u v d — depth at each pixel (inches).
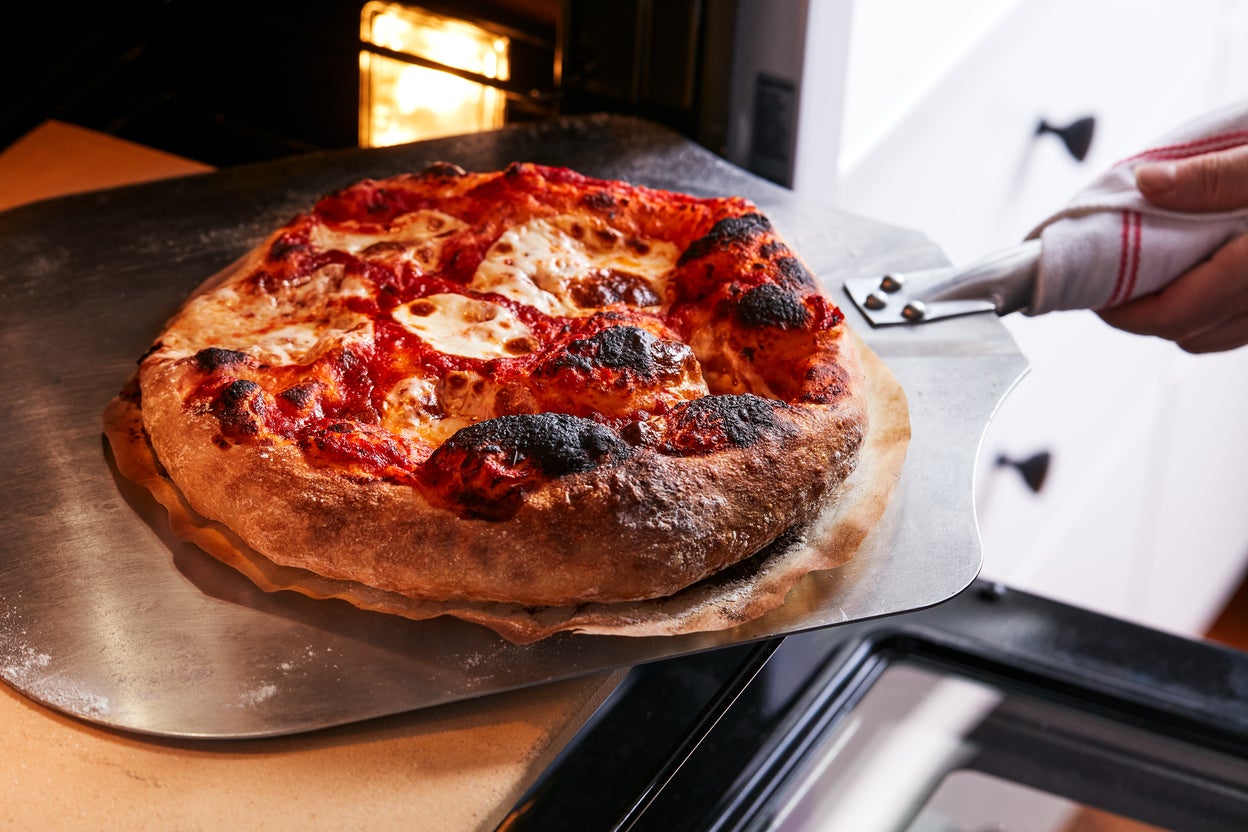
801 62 56.5
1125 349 86.7
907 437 39.0
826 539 35.3
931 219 72.6
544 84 59.7
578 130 56.9
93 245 47.9
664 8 56.2
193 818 27.5
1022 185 77.8
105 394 40.4
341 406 36.6
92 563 33.9
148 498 36.3
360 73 58.9
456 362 37.9
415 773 28.9
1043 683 40.9
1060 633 42.7
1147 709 40.4
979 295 45.9
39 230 48.6
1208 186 46.2
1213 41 90.0
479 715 30.4
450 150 54.8
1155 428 93.2
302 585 33.1
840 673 40.0
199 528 34.9
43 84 56.7
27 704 30.0
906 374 42.3
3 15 53.8
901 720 39.8
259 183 52.2
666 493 32.7
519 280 41.9
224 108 60.0
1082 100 79.3
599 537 31.9
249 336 40.0
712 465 33.7
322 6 57.5
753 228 42.9
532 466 32.7
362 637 31.8
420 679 30.6
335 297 41.1
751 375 39.4
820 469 35.1
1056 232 46.1
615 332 37.4
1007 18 72.2
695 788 35.5
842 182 63.5
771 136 59.1
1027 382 77.0
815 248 49.5
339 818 27.8
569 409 36.4
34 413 39.5
